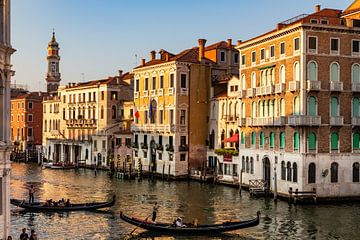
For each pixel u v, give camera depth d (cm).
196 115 5619
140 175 5500
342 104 3862
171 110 5594
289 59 3956
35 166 7581
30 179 5644
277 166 4066
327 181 3762
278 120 3991
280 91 4028
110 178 5731
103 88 7162
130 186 4925
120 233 2856
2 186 2112
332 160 3788
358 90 3881
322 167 3753
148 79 6044
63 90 8138
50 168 7125
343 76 3875
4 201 2125
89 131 7462
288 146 3912
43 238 2739
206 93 5678
